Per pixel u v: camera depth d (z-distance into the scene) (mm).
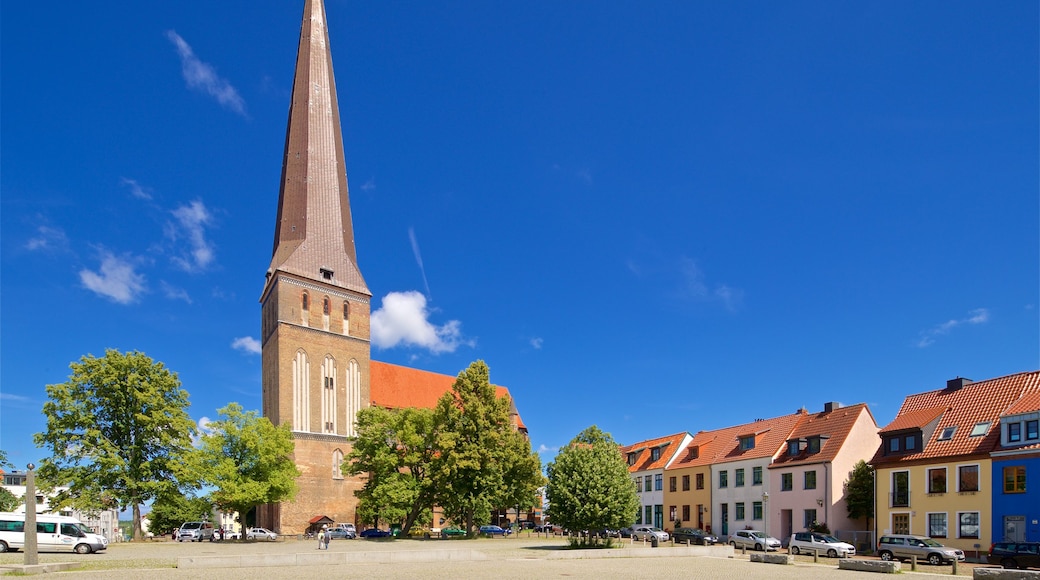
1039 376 41562
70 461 50438
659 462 69938
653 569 30781
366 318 82625
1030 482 36844
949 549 36656
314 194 80875
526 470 57906
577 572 28922
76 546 36500
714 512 61125
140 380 52562
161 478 52875
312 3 85875
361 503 65250
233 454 60344
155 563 30062
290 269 75938
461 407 59438
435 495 62219
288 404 72938
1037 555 33469
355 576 26312
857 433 51281
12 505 78938
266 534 65312
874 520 45469
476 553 35656
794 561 36438
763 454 56531
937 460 41812
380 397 89188
